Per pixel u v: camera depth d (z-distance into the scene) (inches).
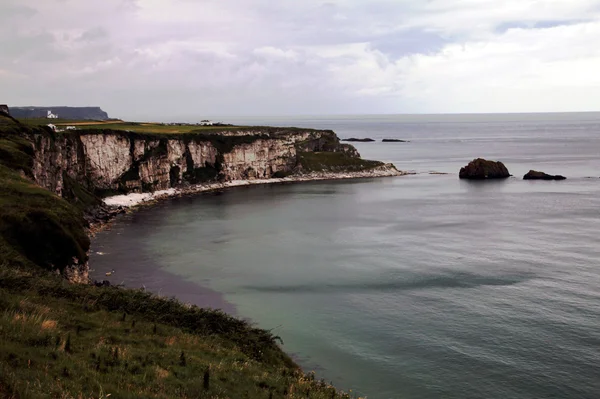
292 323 1827.0
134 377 722.8
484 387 1381.6
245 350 1171.3
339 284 2252.7
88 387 628.7
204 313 1314.0
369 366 1502.2
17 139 3058.6
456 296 2070.6
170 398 671.8
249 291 2177.7
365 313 1911.9
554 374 1440.7
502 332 1717.5
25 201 2063.2
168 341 1008.2
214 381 808.3
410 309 1942.7
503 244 2942.9
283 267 2532.0
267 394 830.5
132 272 2436.0
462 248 2864.2
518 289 2135.8
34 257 1779.0
